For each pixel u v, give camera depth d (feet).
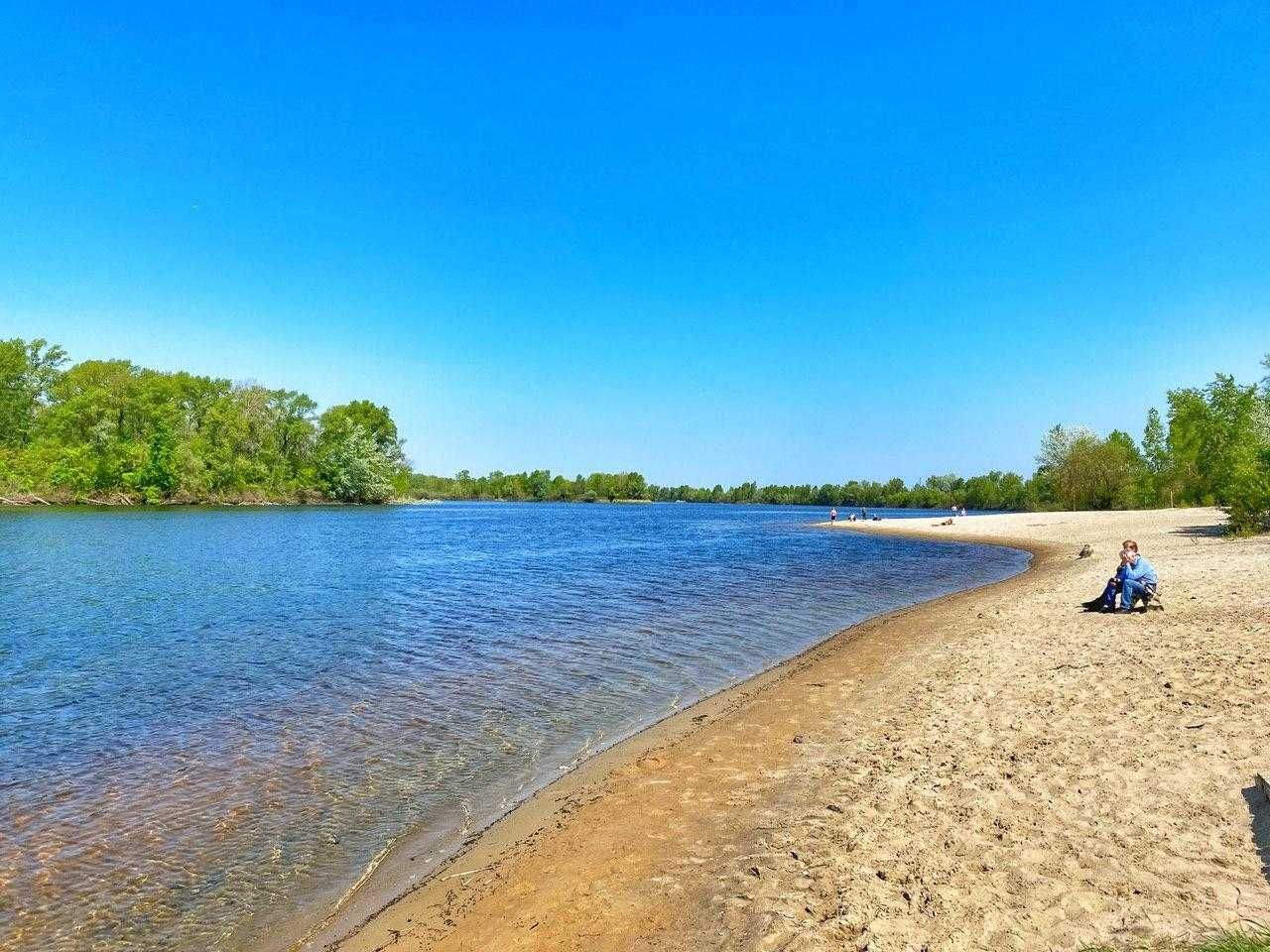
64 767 33.24
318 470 383.04
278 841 26.16
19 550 130.82
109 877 23.89
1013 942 16.14
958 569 115.24
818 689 42.83
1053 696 35.12
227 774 32.24
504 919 20.20
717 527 271.49
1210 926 15.57
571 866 23.08
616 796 28.58
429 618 71.20
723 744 34.06
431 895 22.04
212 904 22.25
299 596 85.40
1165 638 44.70
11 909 22.06
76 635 62.44
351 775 32.12
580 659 53.52
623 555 144.36
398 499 459.32
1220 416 208.33
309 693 44.91
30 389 308.40
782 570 115.65
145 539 156.66
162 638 61.21
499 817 27.73
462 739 36.73
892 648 53.42
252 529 202.18
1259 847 18.81
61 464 281.74
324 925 20.98
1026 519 232.32
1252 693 31.12
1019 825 21.89
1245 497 116.16
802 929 17.67
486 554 145.18
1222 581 64.69
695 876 21.50
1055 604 64.90
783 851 22.30
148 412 304.91
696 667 51.21
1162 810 21.57
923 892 18.81
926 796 25.08
